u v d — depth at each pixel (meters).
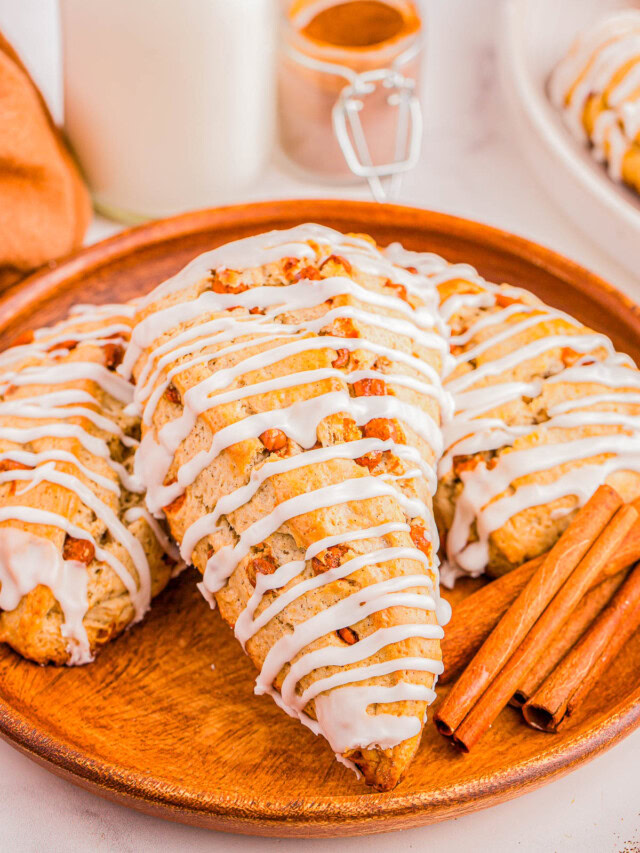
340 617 0.37
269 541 0.38
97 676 0.41
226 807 0.36
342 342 0.39
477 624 0.40
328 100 0.55
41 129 0.49
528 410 0.43
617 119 0.55
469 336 0.45
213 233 0.50
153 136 0.53
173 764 0.38
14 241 0.50
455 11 0.63
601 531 0.41
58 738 0.37
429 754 0.38
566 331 0.44
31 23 0.60
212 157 0.54
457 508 0.43
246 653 0.40
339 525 0.38
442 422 0.43
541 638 0.40
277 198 0.54
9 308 0.47
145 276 0.49
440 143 0.59
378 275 0.42
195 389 0.39
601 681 0.40
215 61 0.51
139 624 0.42
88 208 0.53
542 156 0.55
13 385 0.43
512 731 0.39
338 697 0.37
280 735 0.39
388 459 0.39
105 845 0.38
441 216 0.50
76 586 0.40
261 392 0.39
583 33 0.58
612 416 0.43
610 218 0.53
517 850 0.38
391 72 0.54
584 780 0.39
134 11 0.49
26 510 0.40
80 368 0.43
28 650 0.40
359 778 0.38
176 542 0.42
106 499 0.41
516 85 0.56
